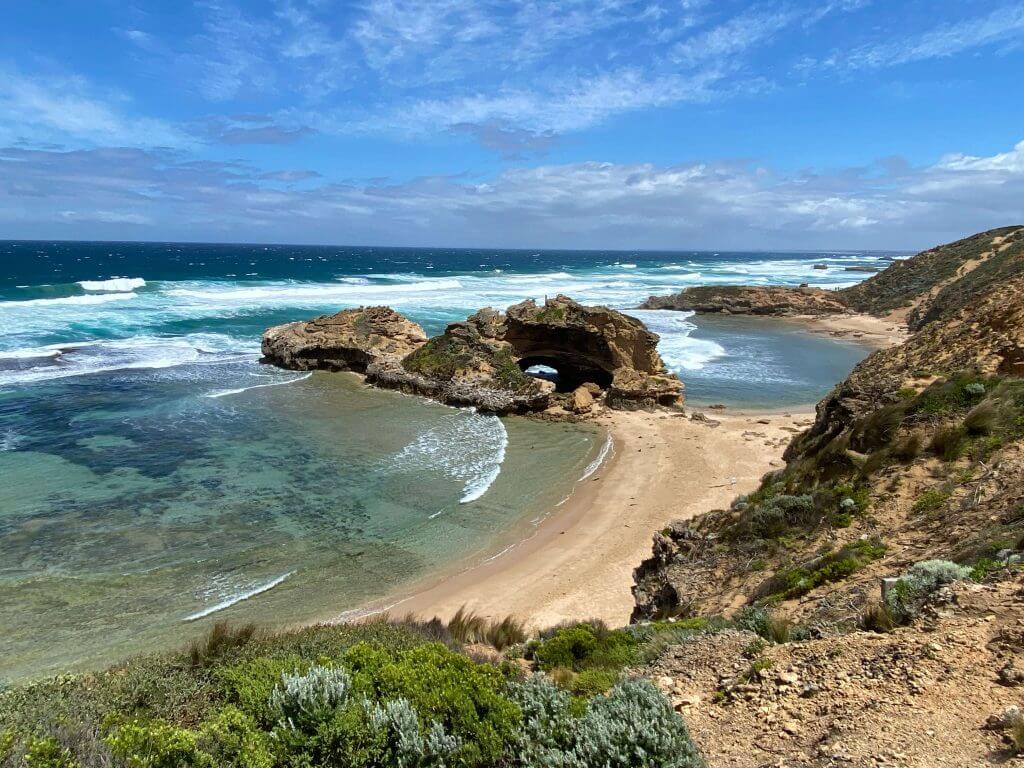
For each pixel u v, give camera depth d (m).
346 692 6.21
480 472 27.73
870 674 6.33
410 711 5.93
